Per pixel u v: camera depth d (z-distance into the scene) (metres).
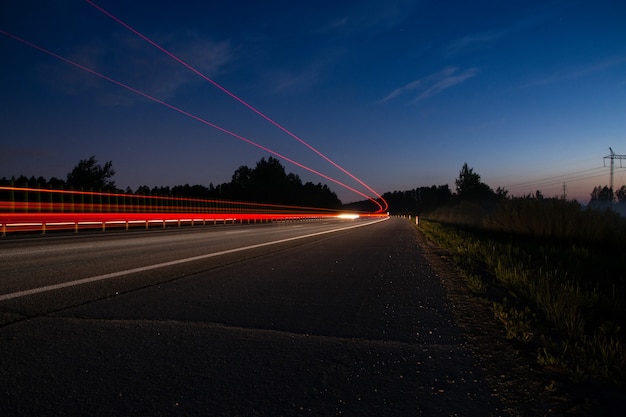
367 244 17.44
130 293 6.24
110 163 63.19
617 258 11.21
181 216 37.16
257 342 4.12
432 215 97.00
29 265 8.99
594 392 3.11
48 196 28.23
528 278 7.57
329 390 3.05
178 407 2.73
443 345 4.18
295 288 7.12
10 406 2.68
